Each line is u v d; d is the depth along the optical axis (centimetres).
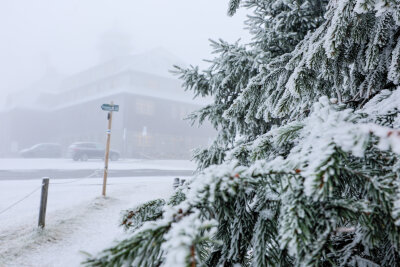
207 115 360
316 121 98
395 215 72
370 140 78
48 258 372
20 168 1562
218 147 307
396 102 117
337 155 76
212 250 130
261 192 108
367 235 80
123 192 809
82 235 456
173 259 53
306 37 212
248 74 327
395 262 108
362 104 163
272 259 96
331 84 205
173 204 115
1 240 416
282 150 133
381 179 79
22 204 636
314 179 72
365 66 162
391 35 161
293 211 75
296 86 163
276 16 336
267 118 215
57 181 1043
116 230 483
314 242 73
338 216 75
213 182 76
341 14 135
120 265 65
